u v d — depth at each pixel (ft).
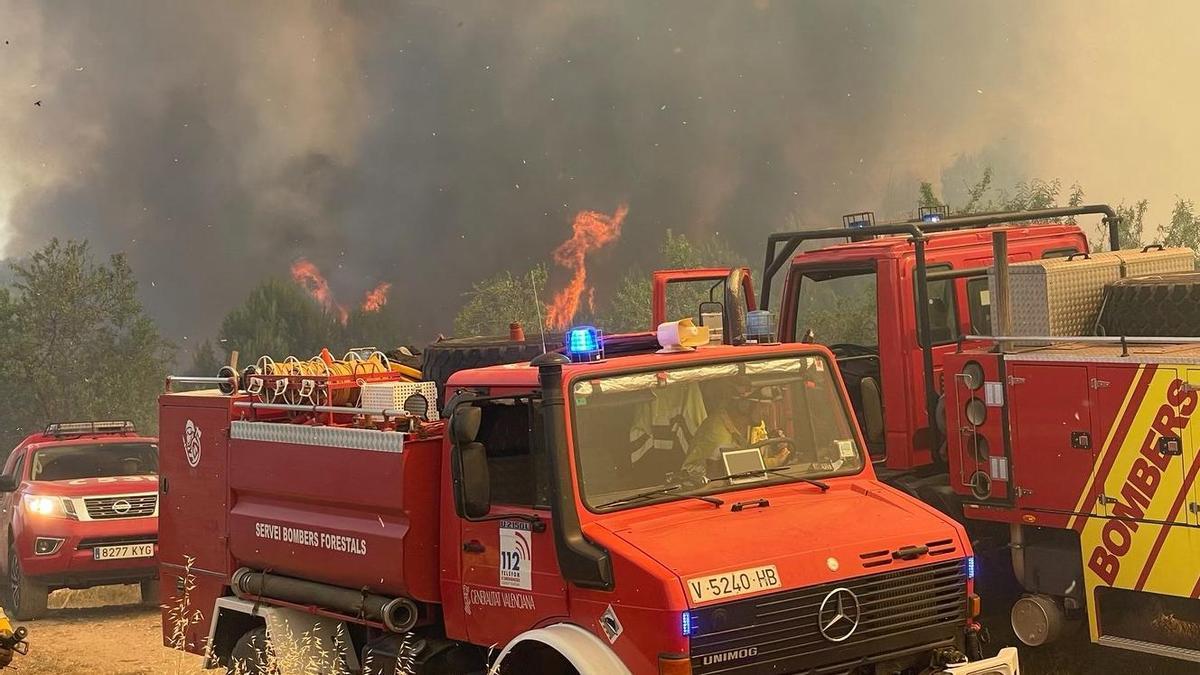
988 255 31.50
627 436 18.03
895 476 28.91
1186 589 21.80
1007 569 26.11
